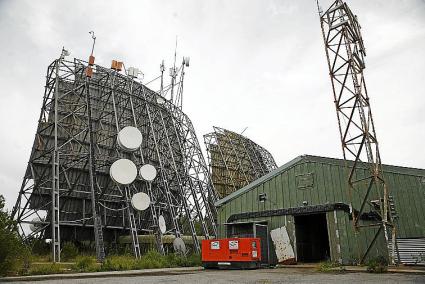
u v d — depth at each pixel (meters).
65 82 36.28
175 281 12.73
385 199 20.55
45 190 33.06
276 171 26.70
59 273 17.77
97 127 37.66
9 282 12.85
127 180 28.16
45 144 34.00
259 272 17.45
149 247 32.44
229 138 60.59
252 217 26.55
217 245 21.31
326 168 24.94
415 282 10.83
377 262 18.66
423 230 23.52
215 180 54.75
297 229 26.66
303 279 12.70
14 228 17.67
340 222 22.48
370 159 22.58
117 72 39.56
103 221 35.75
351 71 23.02
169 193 36.00
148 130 41.03
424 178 24.81
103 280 13.52
